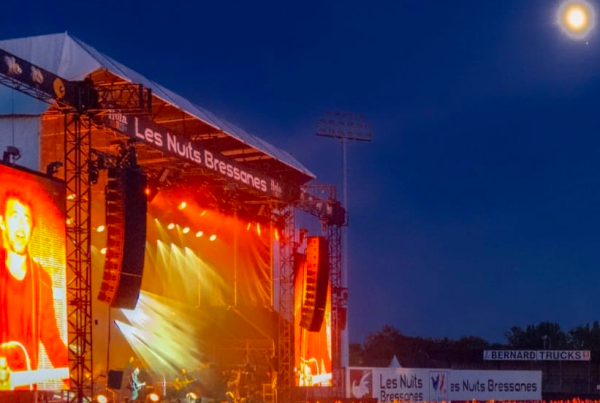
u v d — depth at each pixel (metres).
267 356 43.66
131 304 28.12
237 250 43.22
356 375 50.34
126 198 27.45
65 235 26.73
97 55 29.19
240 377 41.44
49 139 31.72
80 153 27.55
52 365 25.77
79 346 27.19
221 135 38.69
